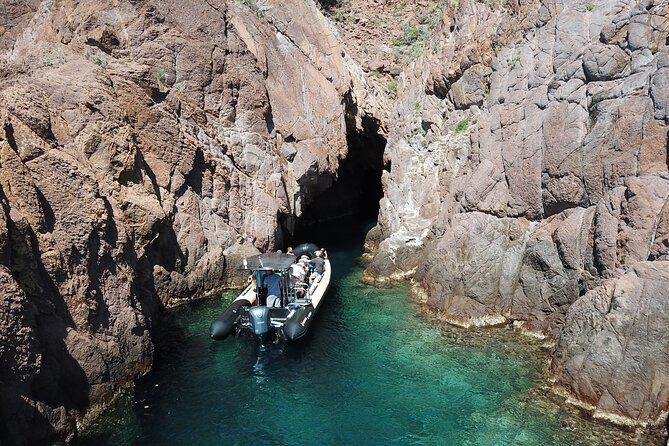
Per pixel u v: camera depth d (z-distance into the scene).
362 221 31.14
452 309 16.50
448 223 19.39
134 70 18.42
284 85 24.25
